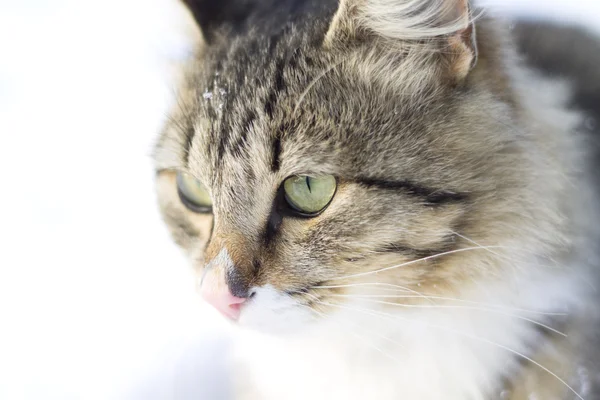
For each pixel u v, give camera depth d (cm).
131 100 73
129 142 68
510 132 41
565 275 42
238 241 40
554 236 41
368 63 40
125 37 80
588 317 43
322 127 39
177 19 46
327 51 41
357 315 41
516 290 41
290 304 40
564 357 43
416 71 40
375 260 39
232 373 52
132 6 83
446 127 40
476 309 41
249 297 39
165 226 46
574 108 46
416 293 40
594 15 60
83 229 60
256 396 49
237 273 39
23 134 69
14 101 73
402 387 43
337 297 40
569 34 53
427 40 40
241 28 44
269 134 40
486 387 43
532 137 41
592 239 43
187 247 44
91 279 56
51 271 57
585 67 50
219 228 40
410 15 40
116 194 63
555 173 42
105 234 60
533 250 41
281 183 39
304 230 39
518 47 48
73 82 76
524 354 42
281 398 47
